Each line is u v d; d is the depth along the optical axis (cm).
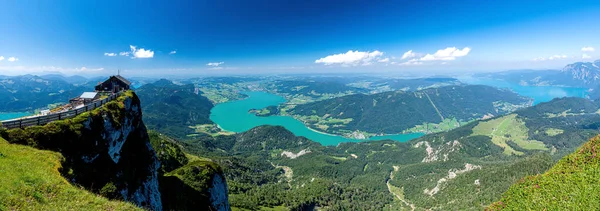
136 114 7319
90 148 4878
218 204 9269
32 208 2594
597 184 4841
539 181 5703
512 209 5756
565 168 5562
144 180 6250
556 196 5206
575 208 4819
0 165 3033
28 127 4206
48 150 4072
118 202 3422
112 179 5009
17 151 3572
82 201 3048
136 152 6650
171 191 7900
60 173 3656
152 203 6241
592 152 5359
